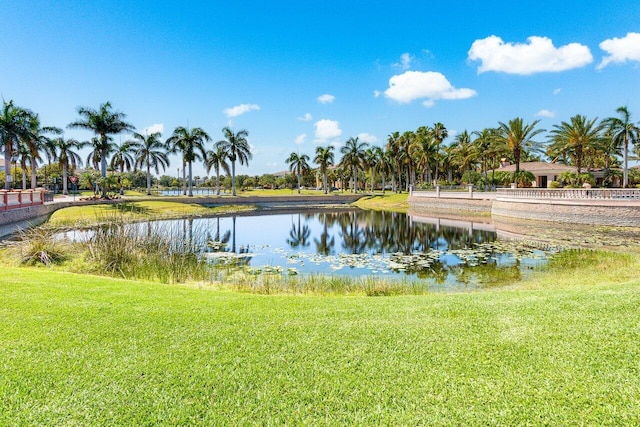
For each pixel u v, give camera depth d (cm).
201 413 319
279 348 435
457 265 1379
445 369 386
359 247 1875
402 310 578
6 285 671
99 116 4016
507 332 473
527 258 1466
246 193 7656
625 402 323
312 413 319
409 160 6300
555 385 352
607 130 4009
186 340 454
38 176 7388
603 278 1072
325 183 7019
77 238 1762
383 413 317
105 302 589
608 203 2248
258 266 1392
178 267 1152
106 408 323
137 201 4047
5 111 3397
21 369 378
